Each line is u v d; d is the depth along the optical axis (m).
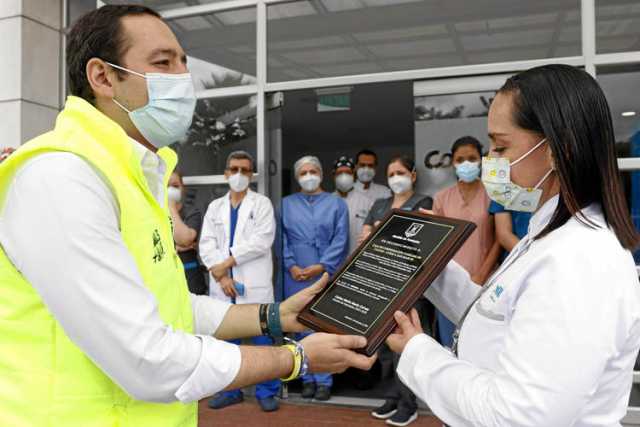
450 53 3.38
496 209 2.98
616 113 3.06
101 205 0.85
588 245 0.81
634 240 0.87
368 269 1.24
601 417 0.84
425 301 3.12
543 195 0.97
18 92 3.99
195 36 3.91
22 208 0.81
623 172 3.02
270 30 3.73
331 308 1.20
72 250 0.79
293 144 9.45
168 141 1.12
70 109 0.94
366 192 4.54
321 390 3.48
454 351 1.10
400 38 3.48
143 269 0.92
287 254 3.74
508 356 0.82
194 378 0.87
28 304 0.86
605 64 3.09
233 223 3.53
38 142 0.86
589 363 0.75
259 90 3.72
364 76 3.53
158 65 1.03
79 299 0.80
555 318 0.78
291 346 1.04
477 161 3.08
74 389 0.86
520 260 0.93
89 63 1.00
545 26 3.22
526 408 0.76
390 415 3.17
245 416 3.23
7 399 0.86
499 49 3.30
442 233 1.18
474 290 1.28
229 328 1.30
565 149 0.86
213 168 3.83
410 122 7.73
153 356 0.83
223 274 3.41
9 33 4.01
